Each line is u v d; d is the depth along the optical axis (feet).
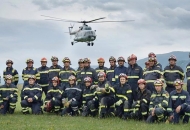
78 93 55.57
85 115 54.13
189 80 53.06
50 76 61.21
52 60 61.21
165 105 46.70
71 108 55.67
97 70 59.72
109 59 59.21
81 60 59.77
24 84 61.87
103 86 52.49
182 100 47.34
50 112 58.95
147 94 49.44
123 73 54.34
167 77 53.88
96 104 53.78
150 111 47.52
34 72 61.87
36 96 57.00
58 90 57.31
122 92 51.39
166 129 42.22
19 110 64.69
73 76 56.13
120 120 49.55
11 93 57.57
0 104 57.16
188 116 46.73
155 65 53.26
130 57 54.13
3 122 47.24
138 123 46.91
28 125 44.88
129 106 50.55
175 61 53.62
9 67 63.52
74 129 42.04
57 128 42.65
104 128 42.80
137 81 53.93
